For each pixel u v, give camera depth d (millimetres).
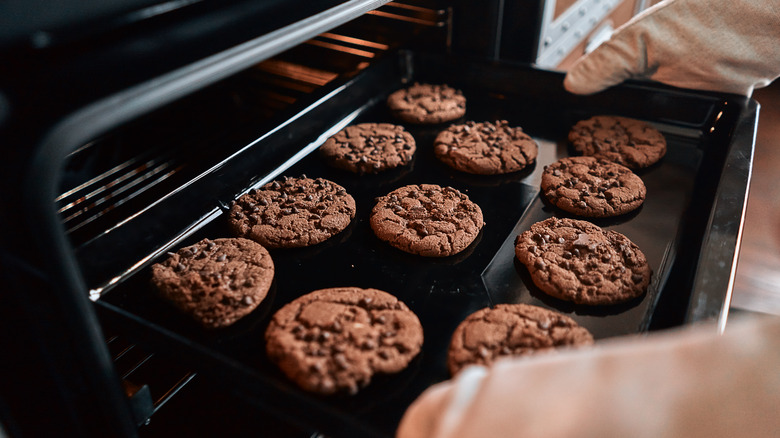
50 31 250
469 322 384
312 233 461
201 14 310
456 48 659
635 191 491
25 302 264
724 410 136
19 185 231
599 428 139
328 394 348
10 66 238
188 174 461
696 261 393
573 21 737
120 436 330
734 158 465
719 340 152
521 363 166
